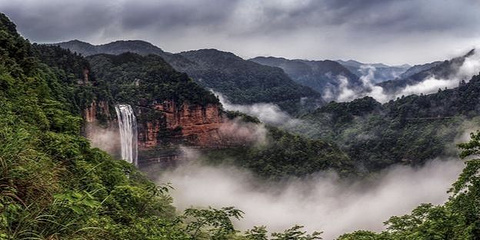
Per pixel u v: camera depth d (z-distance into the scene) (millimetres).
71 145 12656
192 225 11844
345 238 19641
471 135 15969
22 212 4820
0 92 17031
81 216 5359
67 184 6875
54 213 5133
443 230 14852
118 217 9570
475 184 15008
